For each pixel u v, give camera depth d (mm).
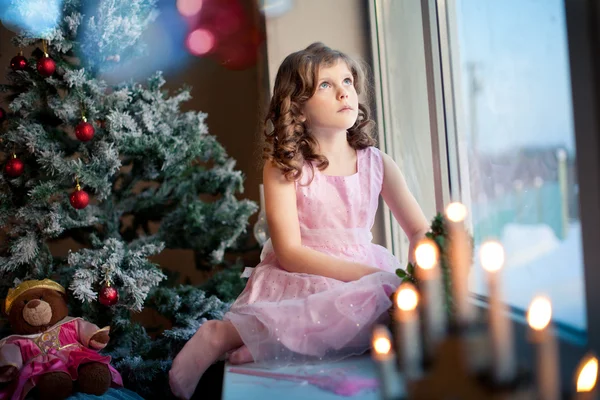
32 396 1505
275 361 1226
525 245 1195
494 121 1392
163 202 2129
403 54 1995
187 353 1351
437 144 1714
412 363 699
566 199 1034
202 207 2086
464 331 665
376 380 1049
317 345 1217
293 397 1021
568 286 1018
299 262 1410
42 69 1825
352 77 1557
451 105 1694
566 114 1036
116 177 2111
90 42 1912
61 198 1910
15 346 1551
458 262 848
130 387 1793
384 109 2131
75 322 1634
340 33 2252
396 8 2037
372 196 1566
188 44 2740
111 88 2061
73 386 1545
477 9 1472
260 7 2357
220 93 2801
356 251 1503
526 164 1202
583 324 960
